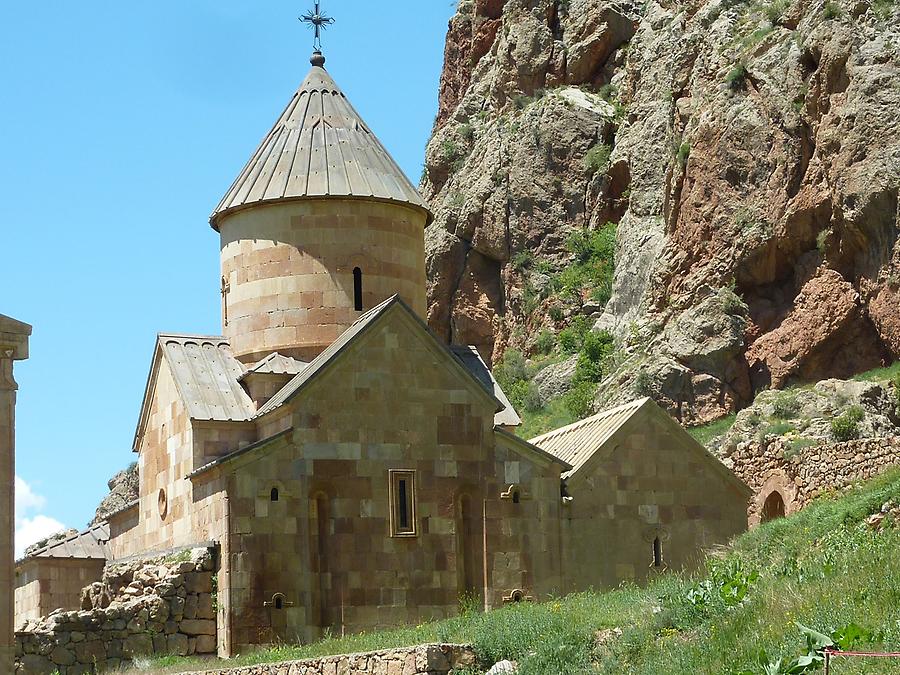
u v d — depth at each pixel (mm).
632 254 75062
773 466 49812
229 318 42125
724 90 66125
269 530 36156
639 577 38969
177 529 39375
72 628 34656
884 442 47594
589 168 85438
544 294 83125
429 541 37375
